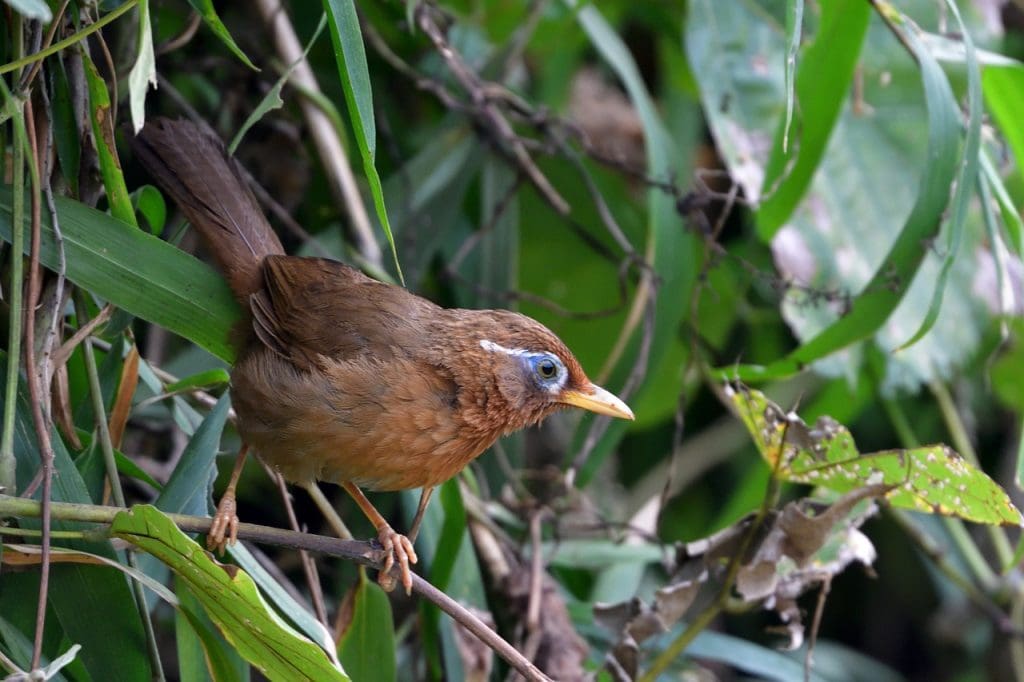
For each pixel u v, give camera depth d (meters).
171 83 10.10
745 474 12.30
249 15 9.73
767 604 7.57
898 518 11.14
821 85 8.28
